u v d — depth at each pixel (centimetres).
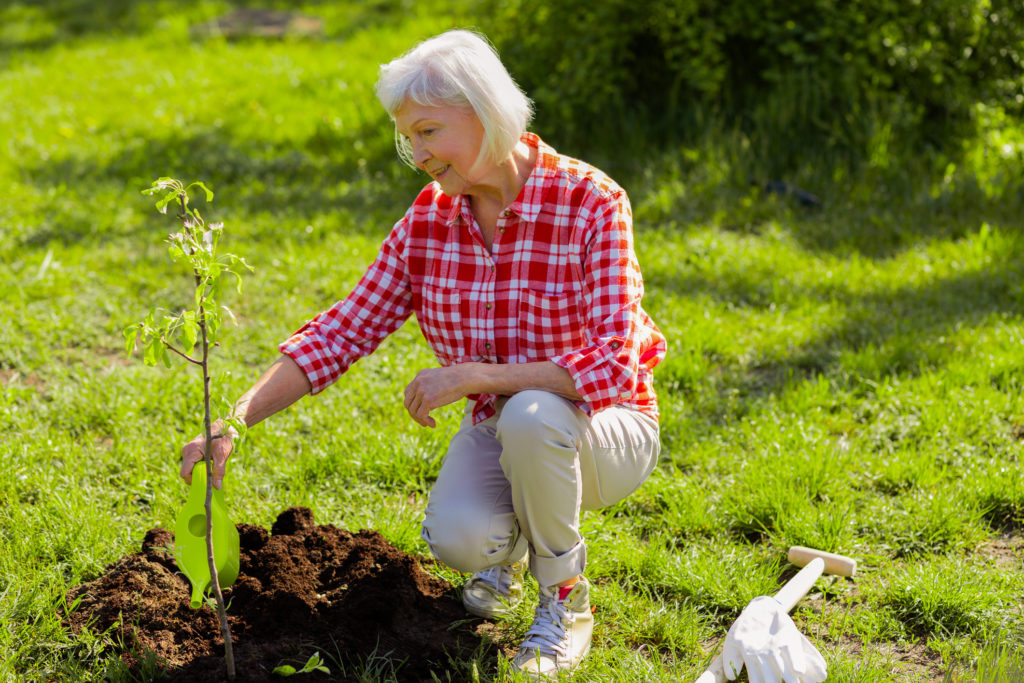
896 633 261
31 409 376
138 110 847
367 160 712
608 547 299
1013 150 656
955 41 697
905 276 507
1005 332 425
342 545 285
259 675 231
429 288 245
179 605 257
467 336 242
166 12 1242
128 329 204
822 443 349
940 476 330
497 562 239
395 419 376
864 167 636
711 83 686
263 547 277
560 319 236
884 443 359
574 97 716
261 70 948
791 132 671
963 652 251
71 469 336
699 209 611
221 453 228
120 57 1053
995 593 268
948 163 650
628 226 234
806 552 287
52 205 614
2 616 251
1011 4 694
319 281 514
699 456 352
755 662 228
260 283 511
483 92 217
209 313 210
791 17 708
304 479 341
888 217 582
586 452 233
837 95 682
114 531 299
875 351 425
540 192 233
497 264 237
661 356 254
